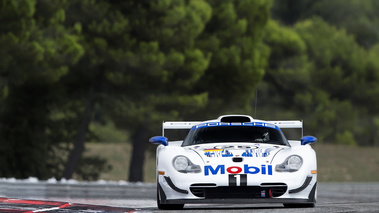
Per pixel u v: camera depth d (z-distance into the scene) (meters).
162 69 93.12
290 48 167.75
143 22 92.38
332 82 195.38
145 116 98.94
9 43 77.88
